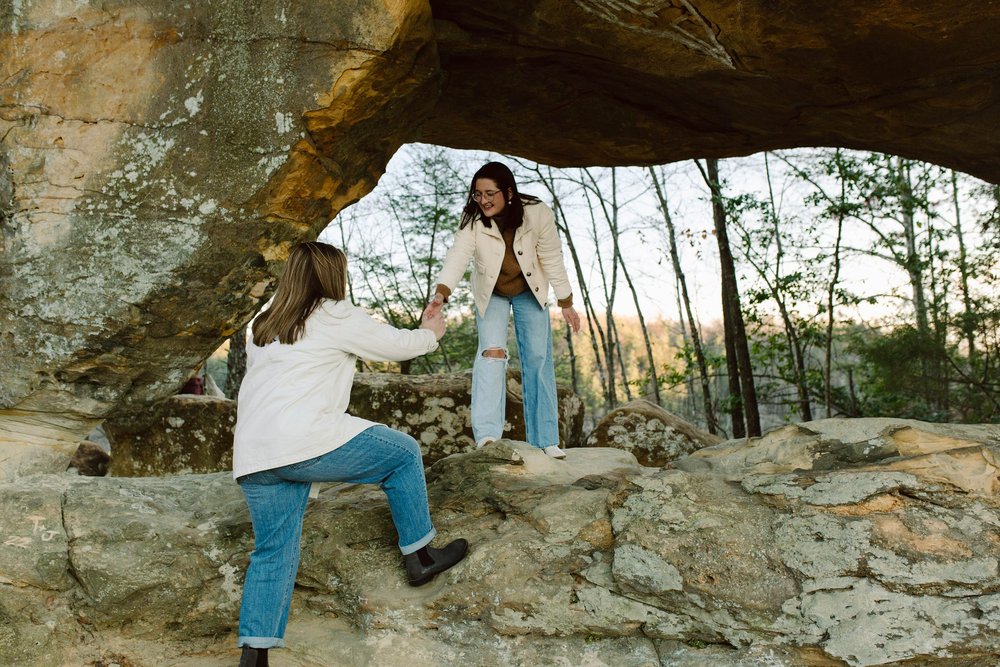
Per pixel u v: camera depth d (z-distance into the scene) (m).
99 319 3.64
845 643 2.75
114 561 3.43
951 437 3.39
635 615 3.07
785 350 12.23
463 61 4.58
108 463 7.51
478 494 3.72
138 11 3.49
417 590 3.35
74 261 3.62
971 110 4.54
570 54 4.47
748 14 3.82
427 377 7.16
